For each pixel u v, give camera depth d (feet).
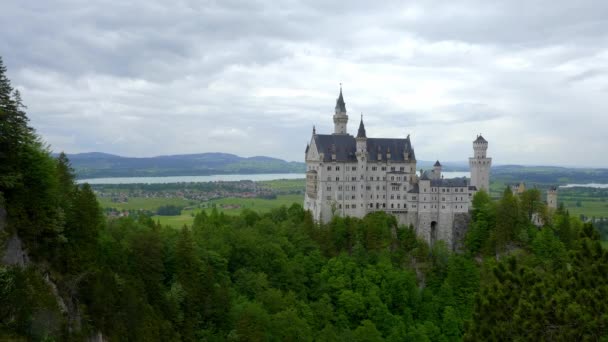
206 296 374.02
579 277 236.63
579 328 216.74
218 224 611.06
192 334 339.98
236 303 403.75
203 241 474.08
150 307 317.22
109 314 268.21
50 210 259.80
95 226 309.01
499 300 260.01
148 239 367.86
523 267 270.87
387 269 549.13
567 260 275.39
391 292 529.45
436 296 543.80
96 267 283.38
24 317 204.74
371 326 453.99
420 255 602.85
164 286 364.99
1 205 232.12
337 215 643.04
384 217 652.89
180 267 380.17
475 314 264.93
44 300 222.28
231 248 487.61
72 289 252.42
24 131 263.70
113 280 291.38
